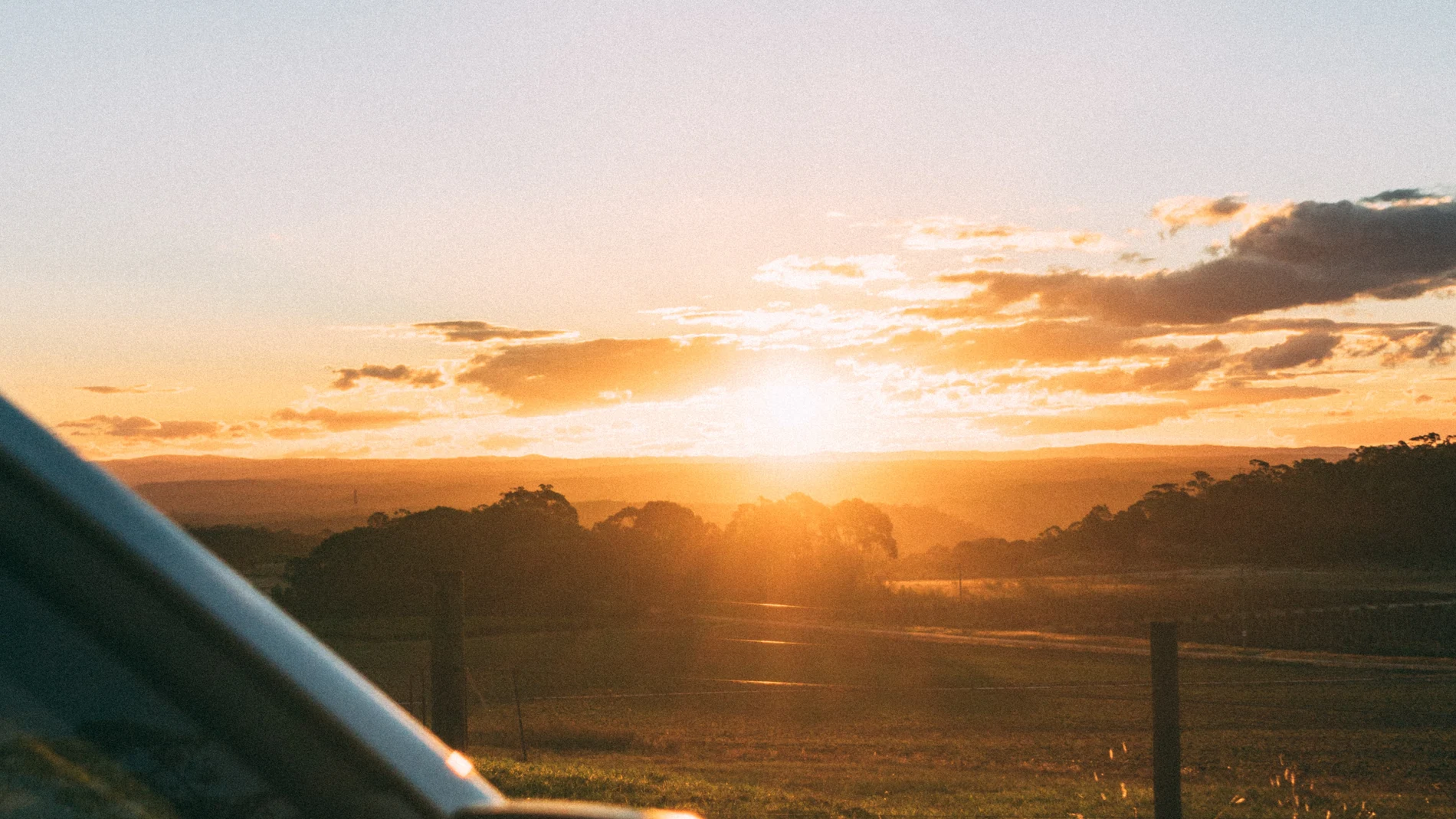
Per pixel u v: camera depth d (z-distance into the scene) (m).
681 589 126.31
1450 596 129.50
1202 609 117.31
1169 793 8.16
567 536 120.50
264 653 1.07
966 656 81.56
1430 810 23.72
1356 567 178.88
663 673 72.50
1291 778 14.41
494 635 96.50
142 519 1.06
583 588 115.19
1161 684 8.33
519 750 33.19
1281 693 59.12
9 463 0.99
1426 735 45.22
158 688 1.02
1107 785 26.61
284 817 1.05
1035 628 104.31
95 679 0.99
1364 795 26.81
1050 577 174.50
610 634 96.19
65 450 1.04
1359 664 75.00
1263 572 174.88
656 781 15.52
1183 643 92.00
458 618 11.61
